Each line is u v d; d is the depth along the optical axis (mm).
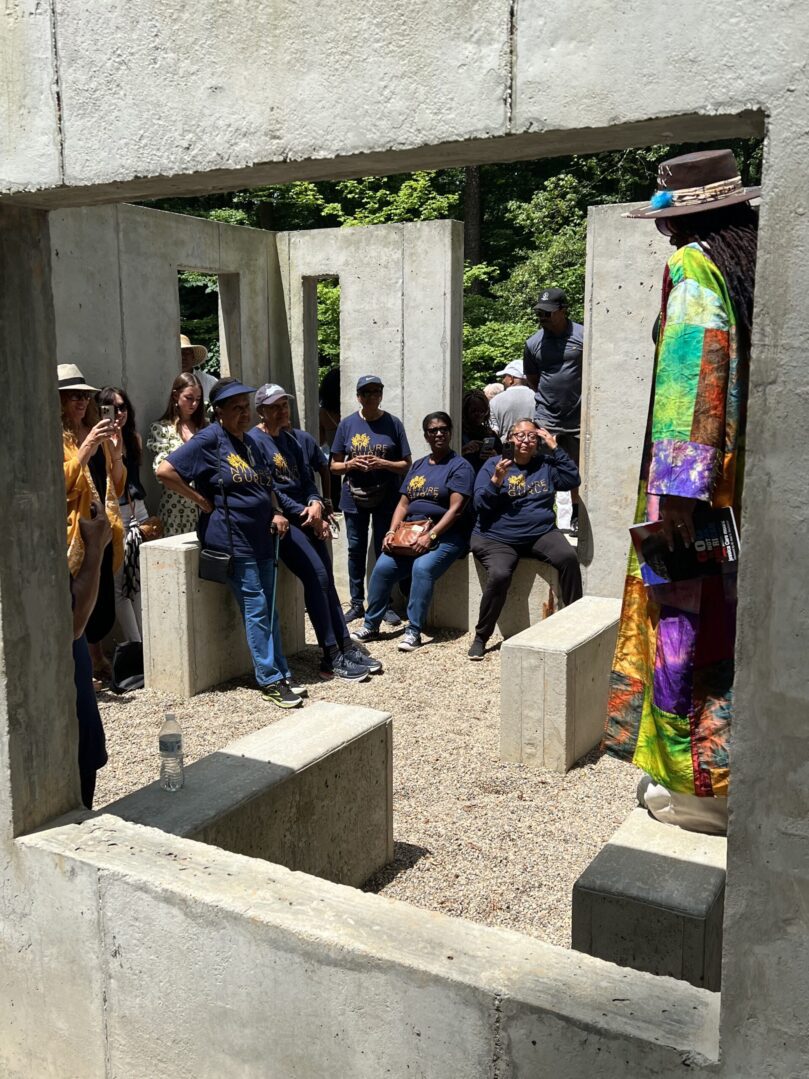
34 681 2783
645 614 2918
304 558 6711
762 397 1775
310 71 2111
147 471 8094
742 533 1822
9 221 2619
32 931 2756
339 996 2297
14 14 2385
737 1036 1922
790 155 1710
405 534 7469
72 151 2387
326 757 3830
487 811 4793
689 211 2514
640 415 7191
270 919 2369
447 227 8266
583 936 2900
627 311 7137
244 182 2367
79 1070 2740
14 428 2672
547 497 7258
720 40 1748
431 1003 2186
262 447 6707
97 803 4773
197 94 2230
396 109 2041
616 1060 2004
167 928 2516
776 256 1739
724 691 2689
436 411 8062
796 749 1816
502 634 7664
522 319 16703
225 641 6672
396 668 7090
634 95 1828
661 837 3137
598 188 18047
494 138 1971
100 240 7699
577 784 5109
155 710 6148
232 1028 2459
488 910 3900
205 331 16297
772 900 1874
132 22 2270
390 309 8617
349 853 4004
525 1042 2094
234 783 3529
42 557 2783
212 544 6125
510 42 1920
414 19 2002
